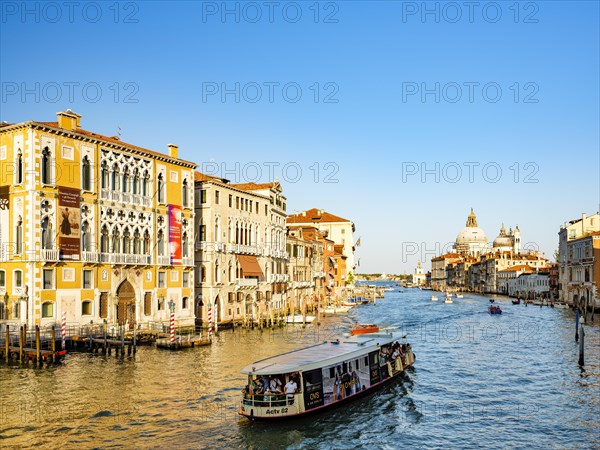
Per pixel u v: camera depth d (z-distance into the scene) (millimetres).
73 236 43781
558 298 126125
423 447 23391
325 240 105562
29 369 34750
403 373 36406
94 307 45469
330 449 22812
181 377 33312
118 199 48344
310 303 93312
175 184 55219
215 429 24344
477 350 48219
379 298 158500
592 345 51250
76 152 44656
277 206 77875
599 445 23859
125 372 34406
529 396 31516
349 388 28906
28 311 40844
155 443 22594
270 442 23141
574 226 109500
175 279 54531
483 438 24578
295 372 25750
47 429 23844
